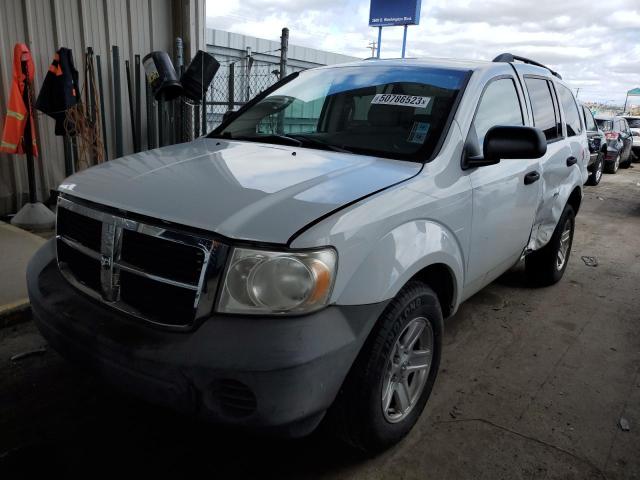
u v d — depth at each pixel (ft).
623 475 8.34
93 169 9.00
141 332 6.79
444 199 8.70
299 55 37.45
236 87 29.48
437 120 9.62
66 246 8.31
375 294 7.08
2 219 20.01
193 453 8.31
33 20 19.90
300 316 6.42
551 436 9.21
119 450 8.28
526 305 15.31
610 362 12.10
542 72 14.49
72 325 7.28
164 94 20.86
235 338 6.24
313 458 8.34
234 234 6.40
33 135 18.62
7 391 9.67
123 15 22.75
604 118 55.06
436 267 8.96
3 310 11.91
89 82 21.07
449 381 10.88
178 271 6.67
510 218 11.40
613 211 32.48
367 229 7.09
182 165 8.56
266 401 6.22
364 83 11.01
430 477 8.05
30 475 7.61
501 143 9.16
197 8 24.73
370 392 7.48
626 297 16.49
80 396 9.61
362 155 9.26
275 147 9.82
